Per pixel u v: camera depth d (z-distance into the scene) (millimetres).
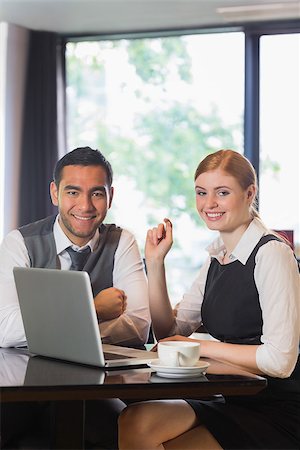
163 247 3002
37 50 7387
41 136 7363
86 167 3127
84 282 2352
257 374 2633
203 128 7320
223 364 2480
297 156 7055
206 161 2838
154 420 2465
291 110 7043
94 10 6762
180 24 7141
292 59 6996
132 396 2143
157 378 2227
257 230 2785
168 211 7422
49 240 3223
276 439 2539
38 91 7371
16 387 2086
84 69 7570
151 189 7461
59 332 2514
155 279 3027
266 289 2656
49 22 7141
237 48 7168
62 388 2104
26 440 2674
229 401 2697
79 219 3139
